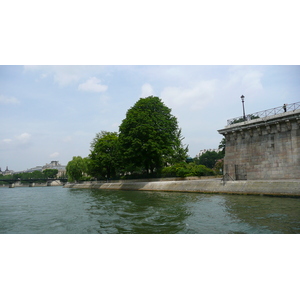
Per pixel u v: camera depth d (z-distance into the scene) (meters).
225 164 29.31
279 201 18.03
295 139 22.86
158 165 45.81
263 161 25.45
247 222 11.24
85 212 16.81
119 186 47.81
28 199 33.09
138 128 39.19
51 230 11.66
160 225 11.52
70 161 99.38
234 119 29.23
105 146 57.75
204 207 16.38
